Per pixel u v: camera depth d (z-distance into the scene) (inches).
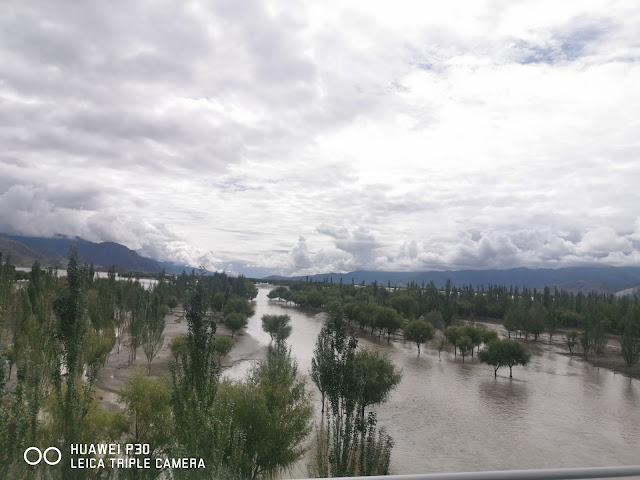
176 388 866.8
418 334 3804.1
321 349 1879.9
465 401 2353.6
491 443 1750.7
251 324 5349.4
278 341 3070.9
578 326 6259.8
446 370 3169.3
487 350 3139.8
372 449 1143.0
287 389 1457.9
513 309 5452.8
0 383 663.1
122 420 1128.2
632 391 2753.4
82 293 965.2
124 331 3715.6
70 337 926.4
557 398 2512.3
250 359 3147.1
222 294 5511.8
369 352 1994.3
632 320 4473.4
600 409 2315.5
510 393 2578.7
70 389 861.2
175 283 7500.0
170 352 3149.6
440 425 1935.3
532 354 4133.9
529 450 1692.9
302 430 1320.1
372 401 1911.9
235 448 849.5
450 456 1584.6
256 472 1165.7
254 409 1144.8
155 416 1126.4
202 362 874.1
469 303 6934.1
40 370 937.5
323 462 1192.8
